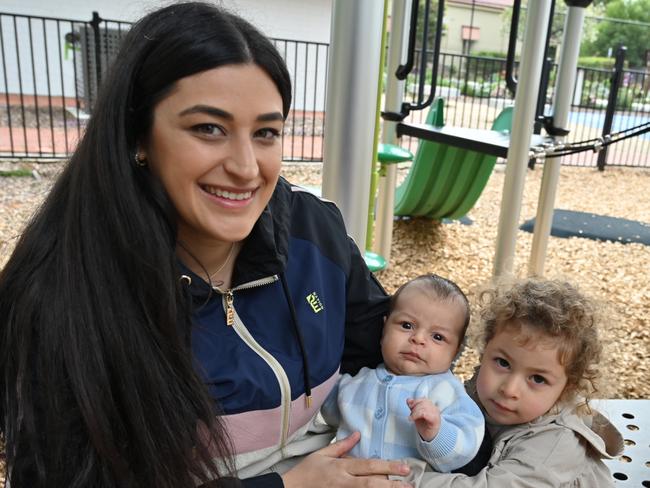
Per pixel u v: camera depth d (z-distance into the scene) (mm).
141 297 984
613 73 8656
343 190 2111
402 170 8531
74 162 1016
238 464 1227
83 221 975
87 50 9836
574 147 3133
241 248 1201
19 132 9109
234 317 1211
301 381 1261
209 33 941
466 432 1300
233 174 979
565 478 1291
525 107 2846
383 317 1528
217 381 1139
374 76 2045
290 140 10109
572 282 1498
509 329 1347
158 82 948
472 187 5102
